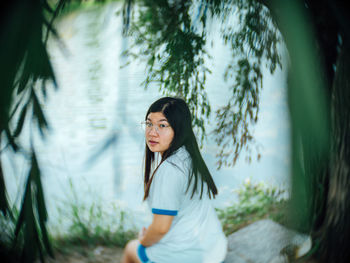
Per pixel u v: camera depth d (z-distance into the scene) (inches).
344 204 82.7
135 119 235.3
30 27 59.5
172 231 59.4
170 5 93.1
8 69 59.1
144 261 60.9
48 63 61.2
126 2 89.3
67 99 294.5
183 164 58.2
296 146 77.0
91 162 188.9
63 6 66.2
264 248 95.3
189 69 96.4
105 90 312.0
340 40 82.3
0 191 76.3
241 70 100.3
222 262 60.3
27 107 62.2
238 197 143.9
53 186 165.8
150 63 98.2
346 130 81.1
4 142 68.7
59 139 221.6
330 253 86.0
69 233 118.6
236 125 106.7
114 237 117.5
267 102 194.4
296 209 89.0
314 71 75.0
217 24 97.7
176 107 59.7
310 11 79.4
